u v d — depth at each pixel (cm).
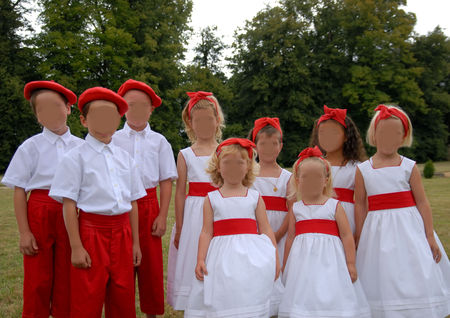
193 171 334
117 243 266
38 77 2616
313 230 294
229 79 3512
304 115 2956
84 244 259
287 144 3034
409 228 296
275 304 288
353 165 338
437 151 3353
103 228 261
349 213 329
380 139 307
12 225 801
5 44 2577
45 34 2456
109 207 260
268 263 265
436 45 3300
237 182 287
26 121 2503
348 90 3006
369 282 296
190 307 265
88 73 2303
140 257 293
